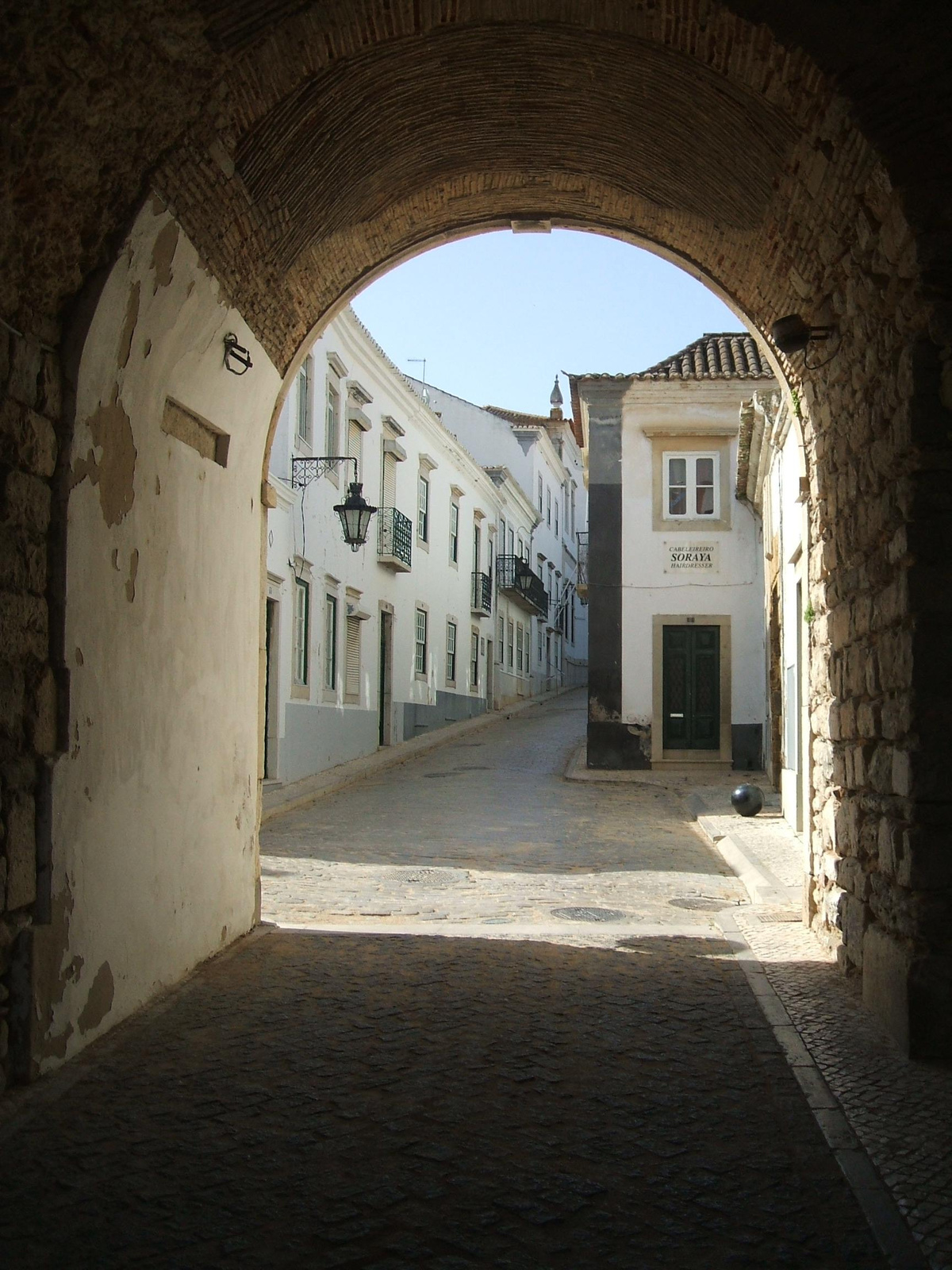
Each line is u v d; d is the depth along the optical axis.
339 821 15.84
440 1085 4.96
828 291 7.00
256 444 8.38
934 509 5.54
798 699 13.66
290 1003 6.31
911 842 5.52
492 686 39.69
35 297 4.97
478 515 36.84
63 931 5.23
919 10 5.05
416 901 9.98
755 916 9.16
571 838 14.30
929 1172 4.05
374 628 26.03
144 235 5.54
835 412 7.31
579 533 61.25
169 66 5.02
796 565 13.77
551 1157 4.18
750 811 15.61
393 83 6.84
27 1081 4.92
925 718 5.51
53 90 4.38
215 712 7.54
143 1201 3.79
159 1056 5.34
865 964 6.39
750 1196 3.87
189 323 6.53
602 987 6.76
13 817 4.85
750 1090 4.95
